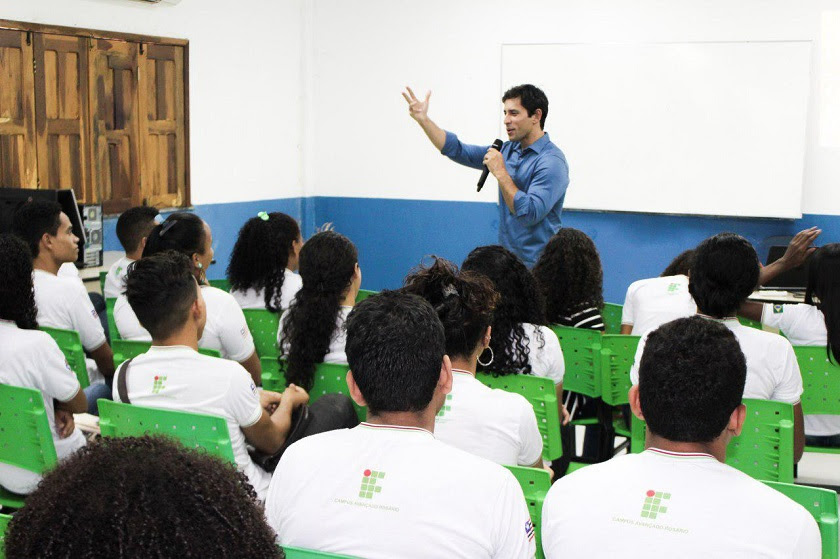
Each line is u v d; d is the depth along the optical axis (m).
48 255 3.20
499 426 1.84
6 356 2.22
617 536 1.26
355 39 7.21
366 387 1.37
